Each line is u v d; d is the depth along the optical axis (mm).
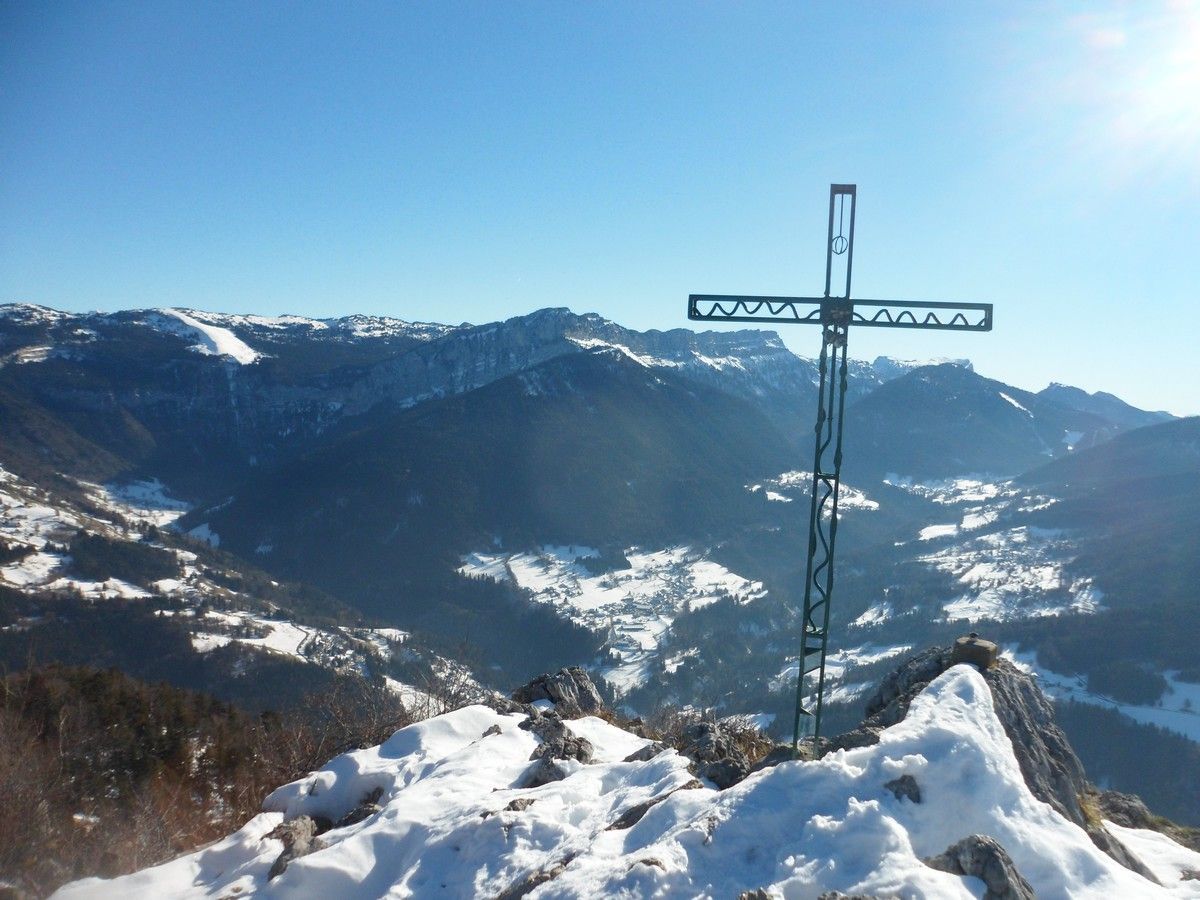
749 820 6723
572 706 15555
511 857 7637
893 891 5746
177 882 8992
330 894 8023
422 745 11602
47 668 21359
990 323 8359
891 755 7113
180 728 19031
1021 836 6613
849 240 8656
